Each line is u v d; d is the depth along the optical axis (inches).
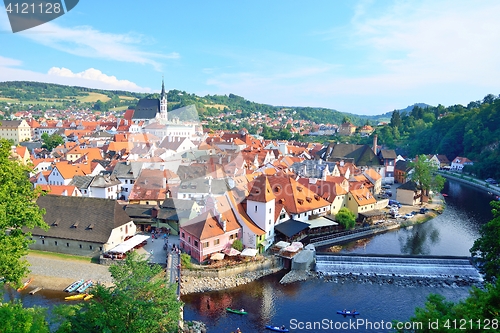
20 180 2250.2
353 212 4379.9
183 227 3080.7
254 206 3275.1
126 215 3380.9
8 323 1125.1
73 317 1347.2
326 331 2283.5
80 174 4904.0
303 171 5285.4
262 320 2379.4
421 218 4756.4
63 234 3132.4
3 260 1733.5
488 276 2465.6
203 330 2242.9
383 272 3061.0
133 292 1349.7
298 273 3004.4
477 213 5182.1
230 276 2874.0
